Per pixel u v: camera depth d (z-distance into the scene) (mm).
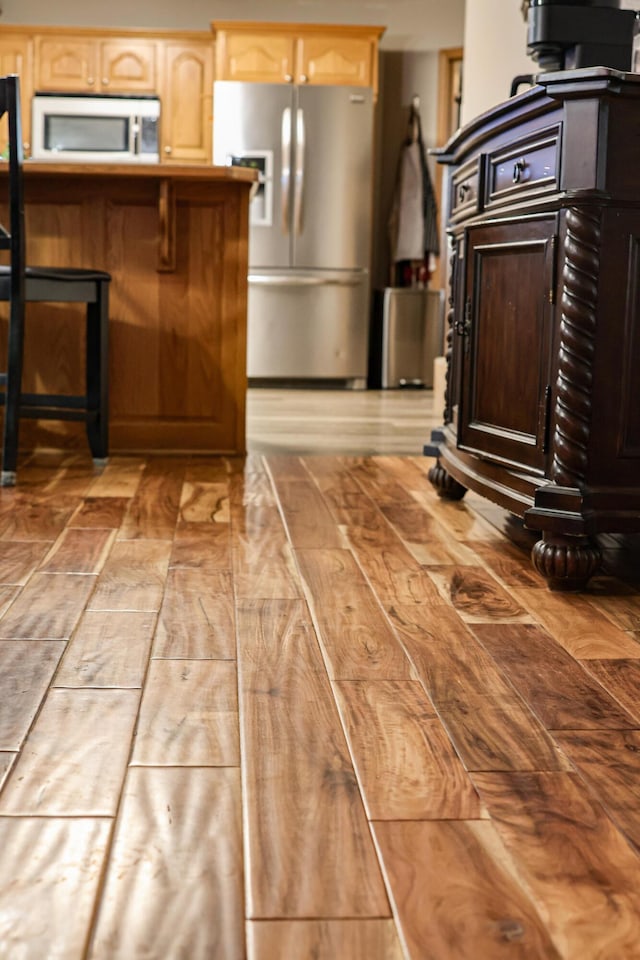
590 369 2018
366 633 1752
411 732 1336
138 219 3682
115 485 3135
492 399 2453
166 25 7352
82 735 1293
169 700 1423
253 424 4875
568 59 2504
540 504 2047
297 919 908
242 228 3705
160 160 7020
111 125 6941
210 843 1034
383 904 935
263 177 6801
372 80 6918
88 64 6961
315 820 1090
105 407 3451
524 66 3984
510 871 999
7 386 3076
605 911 933
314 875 980
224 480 3277
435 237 7410
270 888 955
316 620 1819
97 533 2467
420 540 2498
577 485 2037
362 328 7051
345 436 4492
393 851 1030
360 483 3305
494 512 2879
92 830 1053
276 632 1743
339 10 7402
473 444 2561
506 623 1836
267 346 6996
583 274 2002
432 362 7301
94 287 3359
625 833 1082
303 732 1324
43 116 6918
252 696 1446
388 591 2027
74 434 3781
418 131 7379
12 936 872
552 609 1934
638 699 1478
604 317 2018
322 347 7031
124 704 1402
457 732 1341
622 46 2479
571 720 1393
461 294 2809
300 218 6859
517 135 2309
